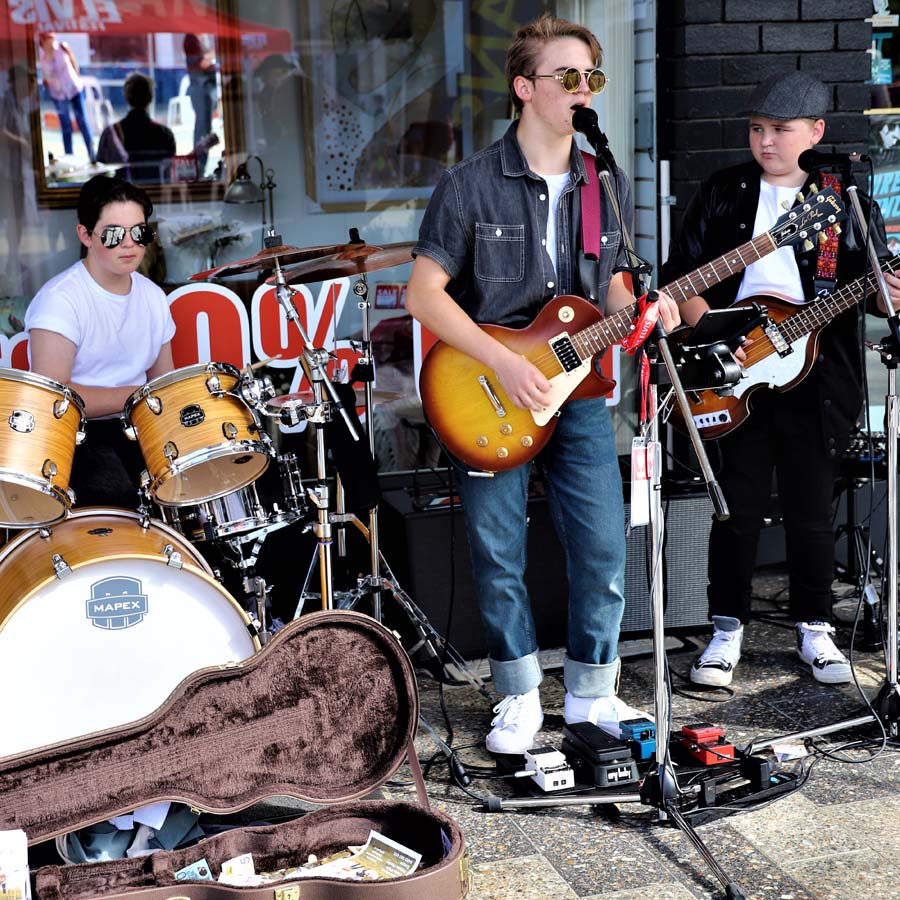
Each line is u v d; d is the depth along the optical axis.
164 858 2.51
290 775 2.70
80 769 2.53
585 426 3.11
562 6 4.23
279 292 3.14
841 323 3.50
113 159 4.21
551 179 3.00
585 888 2.58
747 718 3.38
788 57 4.26
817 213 3.00
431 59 4.37
